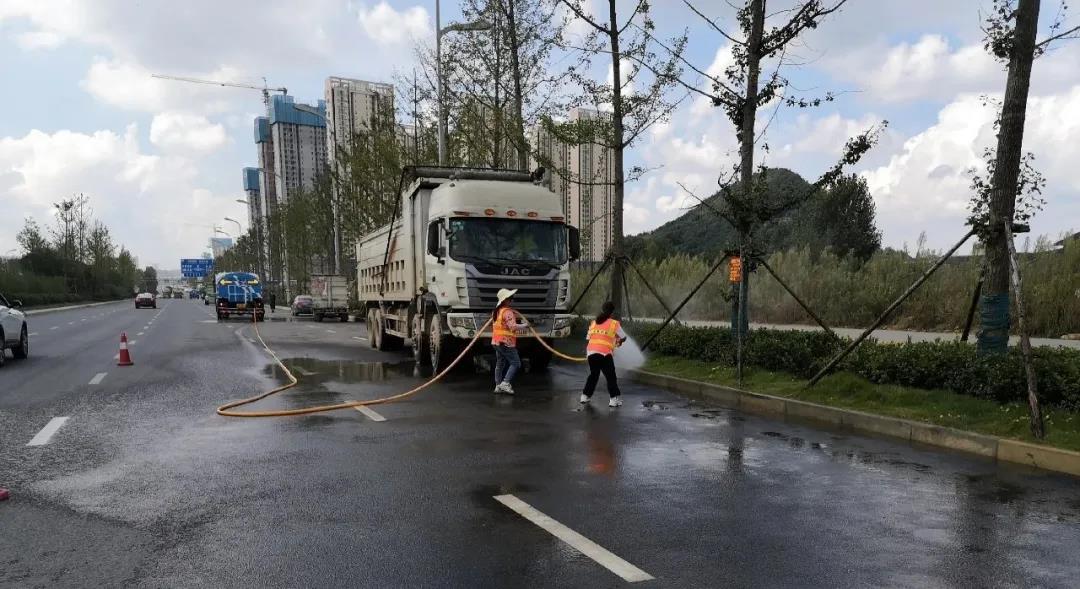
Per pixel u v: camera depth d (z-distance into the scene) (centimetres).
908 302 1566
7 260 6644
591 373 974
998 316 809
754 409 948
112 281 10506
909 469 623
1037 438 653
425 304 1381
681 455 676
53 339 2303
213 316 4469
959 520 484
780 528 466
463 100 1967
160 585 376
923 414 775
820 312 1753
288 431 795
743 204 1068
